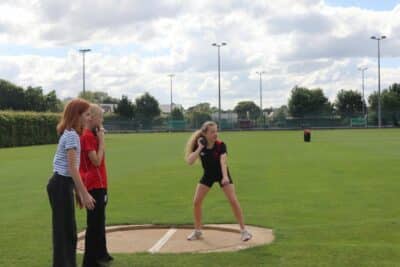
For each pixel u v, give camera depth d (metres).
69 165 6.92
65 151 6.98
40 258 8.55
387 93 104.81
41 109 104.81
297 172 20.98
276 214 12.16
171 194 15.68
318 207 13.04
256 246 9.00
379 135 58.25
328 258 8.12
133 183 18.33
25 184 18.77
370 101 109.44
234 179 18.91
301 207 13.07
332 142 44.09
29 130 53.12
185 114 113.94
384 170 21.17
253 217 11.80
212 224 11.09
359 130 79.06
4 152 39.16
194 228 10.71
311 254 8.38
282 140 49.56
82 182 7.09
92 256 7.99
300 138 53.59
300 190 16.03
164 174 21.11
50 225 11.30
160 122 103.31
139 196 15.34
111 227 10.94
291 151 33.47
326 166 23.20
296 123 100.94
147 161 27.73
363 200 13.99
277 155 30.20
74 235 7.09
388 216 11.75
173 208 13.25
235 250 8.76
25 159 31.42
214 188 16.48
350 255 8.26
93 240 7.97
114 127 100.00
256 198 14.57
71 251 7.04
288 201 14.02
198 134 9.62
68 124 7.00
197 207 9.73
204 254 8.51
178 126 103.12
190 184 17.92
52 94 106.44
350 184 17.20
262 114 106.81
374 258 8.08
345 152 31.75
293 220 11.45
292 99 111.25
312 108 110.38
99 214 7.93
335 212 12.34
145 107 118.25
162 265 7.93
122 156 31.72
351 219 11.46
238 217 9.55
